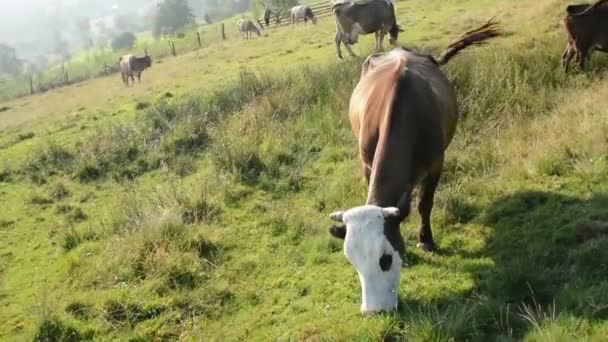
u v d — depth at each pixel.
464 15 17.89
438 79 6.29
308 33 23.34
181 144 10.82
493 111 8.87
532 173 6.91
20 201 10.20
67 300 6.50
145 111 13.78
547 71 9.91
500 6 17.80
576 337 4.31
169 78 20.80
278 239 7.14
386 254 4.45
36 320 6.18
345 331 4.99
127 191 9.68
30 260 8.02
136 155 10.98
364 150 5.65
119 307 6.29
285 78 12.12
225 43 32.03
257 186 8.59
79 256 7.59
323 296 5.81
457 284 5.46
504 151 7.59
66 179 10.77
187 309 6.16
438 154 5.59
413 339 4.66
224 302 6.18
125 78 25.53
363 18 15.17
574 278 5.04
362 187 7.68
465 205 6.75
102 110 16.84
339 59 15.35
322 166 8.87
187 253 6.96
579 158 6.96
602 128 7.18
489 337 4.66
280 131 9.89
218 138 10.28
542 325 4.52
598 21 9.70
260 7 57.06
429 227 6.10
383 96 5.56
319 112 10.29
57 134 14.55
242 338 5.51
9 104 31.06
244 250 7.08
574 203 6.22
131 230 7.75
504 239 5.95
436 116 5.62
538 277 5.14
